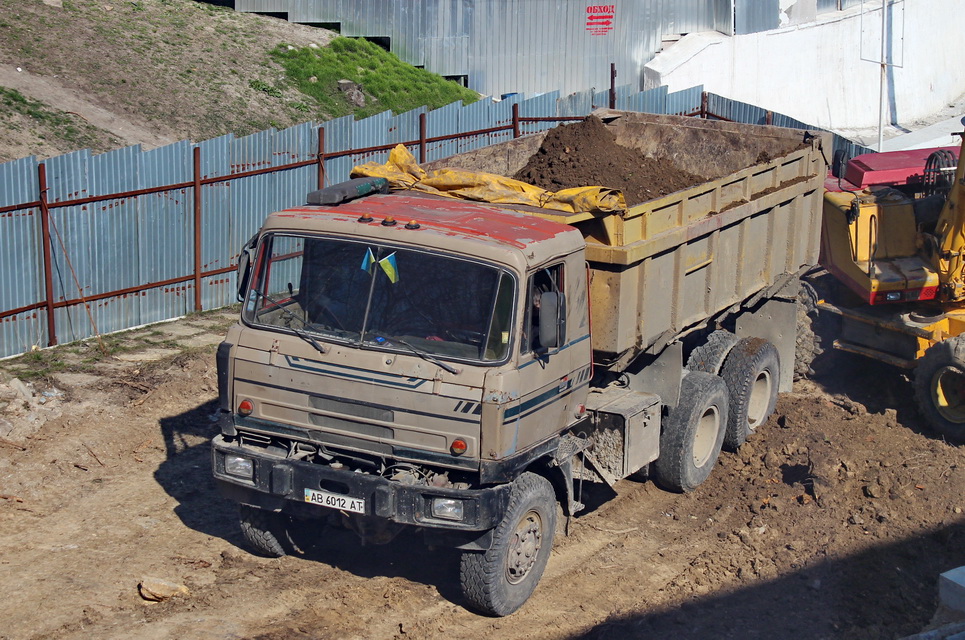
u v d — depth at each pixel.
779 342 10.71
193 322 12.62
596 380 8.28
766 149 10.57
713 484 9.16
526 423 6.45
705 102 20.70
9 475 8.45
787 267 10.33
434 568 7.54
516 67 25.27
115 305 11.98
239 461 6.82
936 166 10.98
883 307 11.04
